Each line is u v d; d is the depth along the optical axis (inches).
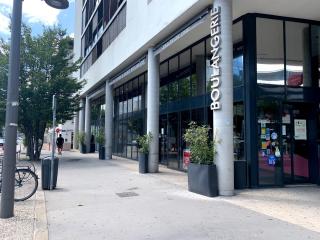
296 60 485.4
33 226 273.7
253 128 454.0
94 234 256.2
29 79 877.8
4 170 298.7
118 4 850.8
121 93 1064.2
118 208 340.5
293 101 478.0
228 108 411.8
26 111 869.2
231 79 416.8
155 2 589.9
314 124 487.8
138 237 248.7
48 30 928.3
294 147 483.5
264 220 292.0
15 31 307.4
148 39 621.3
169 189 450.6
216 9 422.0
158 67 658.8
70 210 332.8
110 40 924.0
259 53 467.8
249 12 463.8
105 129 1007.6
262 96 462.9
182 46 623.5
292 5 440.8
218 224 280.4
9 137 299.4
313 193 419.2
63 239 245.0
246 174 450.9
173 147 690.8
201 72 578.9
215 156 410.0
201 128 432.5
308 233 255.0
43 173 450.3
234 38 493.0
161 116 755.4
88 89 1246.9
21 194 374.9
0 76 861.2
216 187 400.2
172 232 260.1
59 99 899.4
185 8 478.6
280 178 467.8
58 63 918.4
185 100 632.4
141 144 641.6
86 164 815.7
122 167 741.9
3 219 292.7
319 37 498.9
